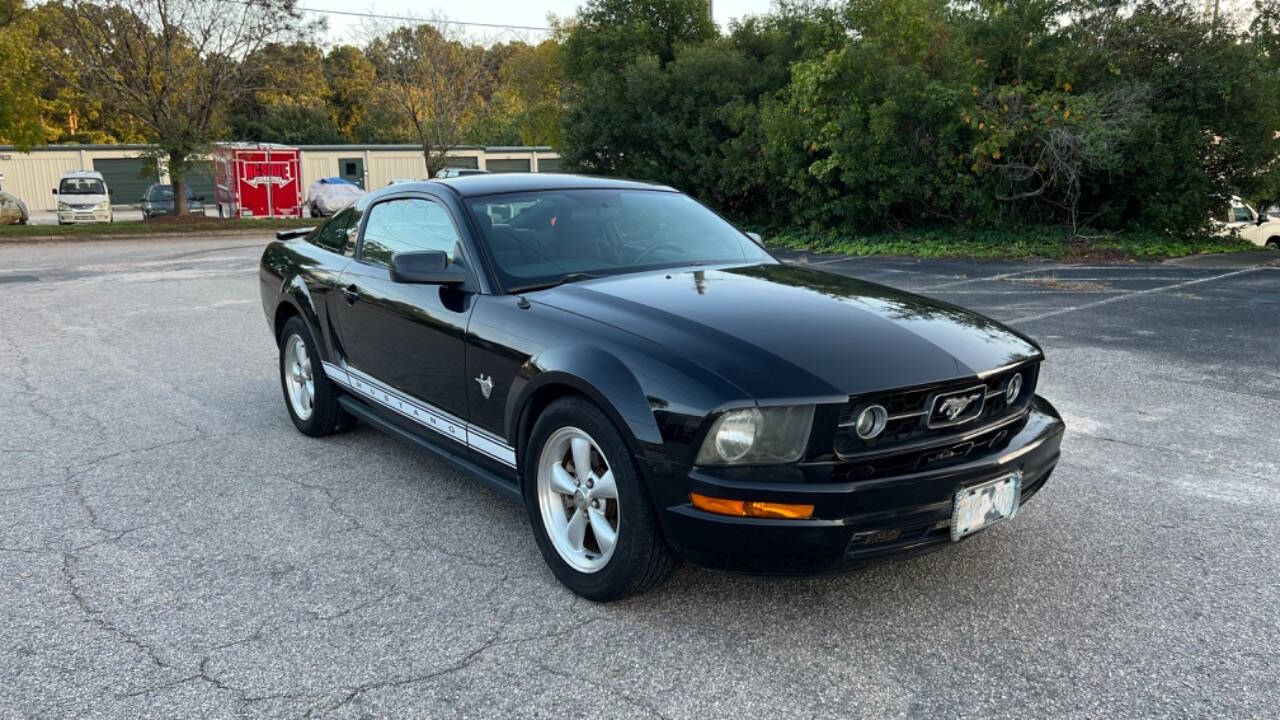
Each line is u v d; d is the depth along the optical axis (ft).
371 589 10.69
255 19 87.40
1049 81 56.13
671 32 79.82
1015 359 10.11
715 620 9.86
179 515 13.11
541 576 11.04
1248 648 9.24
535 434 10.56
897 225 60.44
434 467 15.28
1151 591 10.52
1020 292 36.78
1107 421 17.76
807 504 8.51
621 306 10.54
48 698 8.44
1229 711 8.14
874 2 58.13
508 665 9.00
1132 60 53.06
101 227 84.69
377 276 14.14
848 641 9.41
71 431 17.52
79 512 13.24
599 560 10.16
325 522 12.82
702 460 8.74
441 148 126.31
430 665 9.00
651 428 8.99
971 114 52.80
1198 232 56.03
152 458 15.80
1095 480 14.37
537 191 13.61
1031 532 12.26
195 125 90.89
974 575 10.94
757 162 64.23
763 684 8.62
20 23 87.97
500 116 180.75
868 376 8.93
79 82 87.40
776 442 8.61
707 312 10.24
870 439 8.86
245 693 8.52
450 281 11.81
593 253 12.64
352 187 117.39
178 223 87.92
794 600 10.31
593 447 10.07
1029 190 56.29
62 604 10.34
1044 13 54.54
